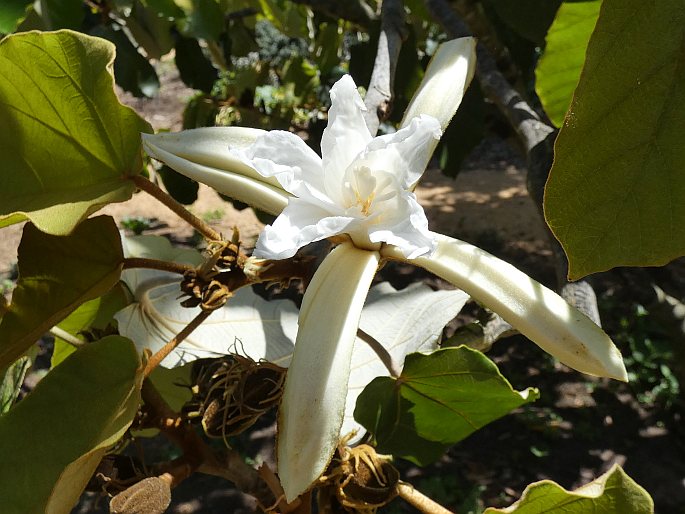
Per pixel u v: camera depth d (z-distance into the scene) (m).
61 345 0.31
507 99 0.35
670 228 0.17
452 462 0.94
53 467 0.20
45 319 0.22
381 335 0.29
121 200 0.22
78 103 0.22
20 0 0.35
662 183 0.16
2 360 0.22
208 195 1.75
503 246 1.47
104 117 0.22
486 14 0.46
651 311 0.37
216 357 0.25
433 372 0.22
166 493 0.20
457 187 1.81
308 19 0.90
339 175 0.18
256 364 0.22
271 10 0.80
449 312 0.28
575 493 0.19
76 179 0.22
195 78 0.66
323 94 0.80
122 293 0.30
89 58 0.21
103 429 0.20
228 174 0.20
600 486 0.19
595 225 0.17
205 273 0.21
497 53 0.47
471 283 0.18
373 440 0.24
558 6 0.36
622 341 1.09
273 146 0.18
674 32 0.16
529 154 0.32
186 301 0.21
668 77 0.16
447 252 0.18
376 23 0.55
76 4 0.41
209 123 0.74
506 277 0.17
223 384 0.22
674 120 0.16
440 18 0.39
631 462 0.93
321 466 0.16
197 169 0.20
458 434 0.25
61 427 0.20
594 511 0.20
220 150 0.20
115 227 0.23
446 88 0.20
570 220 0.17
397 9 0.31
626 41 0.16
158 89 0.60
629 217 0.17
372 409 0.23
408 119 0.20
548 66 0.31
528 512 0.20
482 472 0.92
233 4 0.82
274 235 0.17
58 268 0.22
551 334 0.17
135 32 0.59
